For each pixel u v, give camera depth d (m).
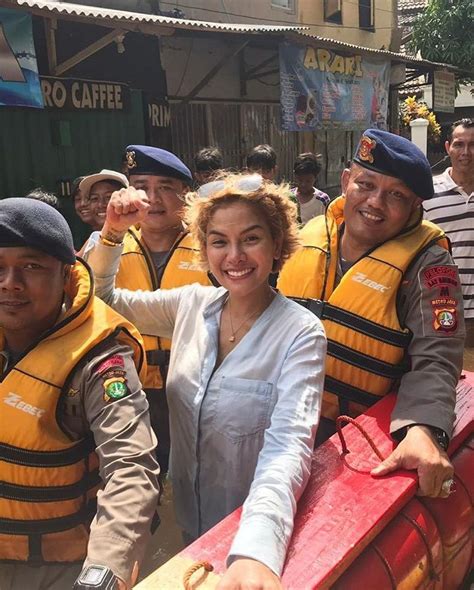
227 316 1.82
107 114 6.10
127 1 7.64
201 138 8.29
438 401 1.86
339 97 8.96
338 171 11.61
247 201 1.66
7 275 1.62
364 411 2.24
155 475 1.57
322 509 1.55
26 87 4.89
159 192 2.75
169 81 7.72
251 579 1.19
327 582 1.33
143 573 2.05
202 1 8.94
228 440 1.69
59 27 5.71
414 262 2.21
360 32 12.87
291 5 10.86
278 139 9.79
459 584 1.98
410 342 2.15
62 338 1.71
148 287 2.78
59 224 1.68
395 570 1.58
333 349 2.26
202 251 1.83
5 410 1.67
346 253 2.37
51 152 5.65
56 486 1.69
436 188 4.09
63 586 1.73
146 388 2.71
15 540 1.71
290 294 2.39
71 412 1.68
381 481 1.68
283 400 1.57
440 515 1.83
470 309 4.00
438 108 12.80
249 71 8.79
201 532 1.85
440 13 14.72
